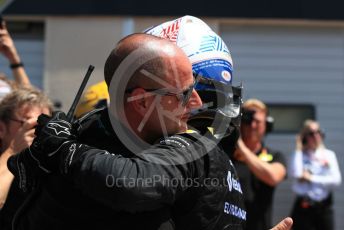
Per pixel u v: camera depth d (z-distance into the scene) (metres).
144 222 4.52
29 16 22.52
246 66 23.39
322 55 23.50
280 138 23.45
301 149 20.67
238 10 22.72
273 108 23.45
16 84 9.56
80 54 22.44
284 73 23.47
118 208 4.34
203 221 4.67
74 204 4.59
